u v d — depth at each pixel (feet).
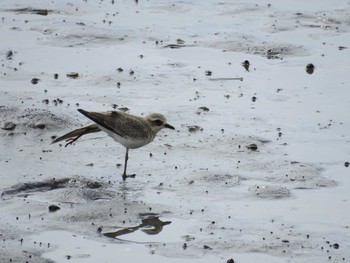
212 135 57.82
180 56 74.84
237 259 41.70
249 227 45.19
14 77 67.72
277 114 62.39
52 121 58.49
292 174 51.98
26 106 60.95
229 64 73.36
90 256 41.57
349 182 51.19
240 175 51.75
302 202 48.39
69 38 77.97
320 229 45.14
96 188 49.39
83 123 59.11
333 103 64.85
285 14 88.22
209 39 79.61
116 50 75.77
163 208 47.03
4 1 89.86
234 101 64.75
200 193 49.29
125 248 42.52
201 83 68.44
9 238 42.88
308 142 57.36
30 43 76.59
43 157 53.67
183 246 42.91
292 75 71.15
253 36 80.43
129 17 86.07
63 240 43.09
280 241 43.65
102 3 91.15
